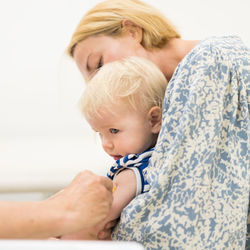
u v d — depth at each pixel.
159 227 0.85
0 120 2.38
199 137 0.87
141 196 0.90
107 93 1.05
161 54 1.33
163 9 2.32
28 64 2.36
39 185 2.34
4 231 0.72
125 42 1.31
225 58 0.95
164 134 0.91
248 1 2.32
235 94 0.93
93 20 1.33
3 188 2.33
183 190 0.85
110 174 1.06
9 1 2.30
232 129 0.91
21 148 2.38
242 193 0.88
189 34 2.36
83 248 0.51
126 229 0.88
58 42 2.34
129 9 1.32
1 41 2.33
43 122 2.37
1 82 2.36
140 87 1.07
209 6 2.33
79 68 1.40
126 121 1.05
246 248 0.99
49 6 2.32
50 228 0.74
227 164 0.89
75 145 2.39
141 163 1.00
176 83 0.94
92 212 0.79
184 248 0.84
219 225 0.86
